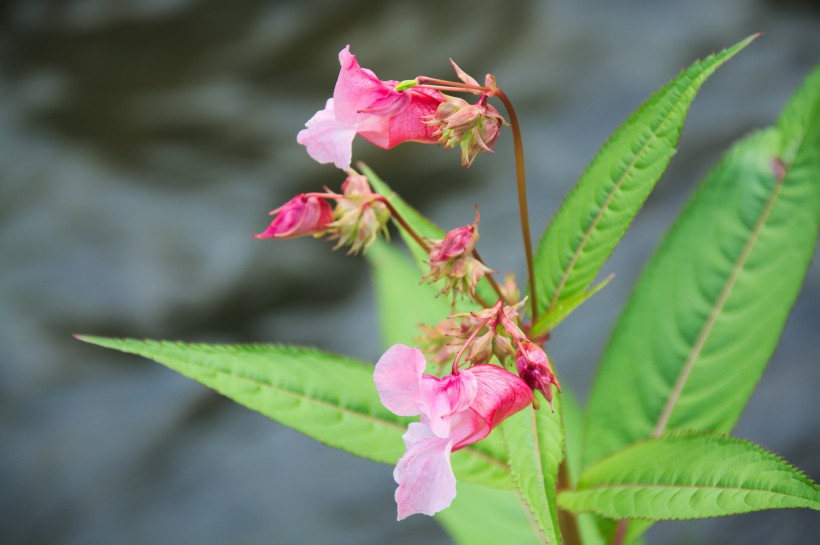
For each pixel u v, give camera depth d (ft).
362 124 1.82
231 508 3.18
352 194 1.89
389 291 2.27
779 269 2.07
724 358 2.07
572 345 3.32
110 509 3.25
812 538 2.88
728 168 2.10
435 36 4.56
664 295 2.10
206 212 4.00
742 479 1.80
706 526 2.92
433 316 2.25
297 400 1.95
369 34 4.70
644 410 2.08
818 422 3.01
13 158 4.30
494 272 1.84
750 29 4.33
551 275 1.91
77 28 5.09
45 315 3.69
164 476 3.31
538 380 1.77
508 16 4.58
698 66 1.85
